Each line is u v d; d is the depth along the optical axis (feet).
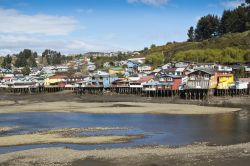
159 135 183.21
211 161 122.93
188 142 163.53
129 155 134.10
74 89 526.98
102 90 490.90
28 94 532.32
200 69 394.52
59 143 164.66
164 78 425.69
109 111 295.07
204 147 147.13
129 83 456.04
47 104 366.22
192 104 340.18
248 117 242.78
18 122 240.32
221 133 183.73
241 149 139.33
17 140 171.73
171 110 293.02
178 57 593.01
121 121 238.68
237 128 197.77
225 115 256.52
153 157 130.31
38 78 600.80
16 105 363.56
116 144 161.58
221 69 446.60
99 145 159.84
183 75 432.66
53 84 563.07
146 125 218.79
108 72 573.33
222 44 632.38
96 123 231.09
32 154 138.10
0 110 314.55
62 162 126.52
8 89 590.96
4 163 126.21
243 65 480.64
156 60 634.02
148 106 327.26
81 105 350.23
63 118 259.19
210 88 375.25
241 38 625.82
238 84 373.61
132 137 177.78
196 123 221.87
